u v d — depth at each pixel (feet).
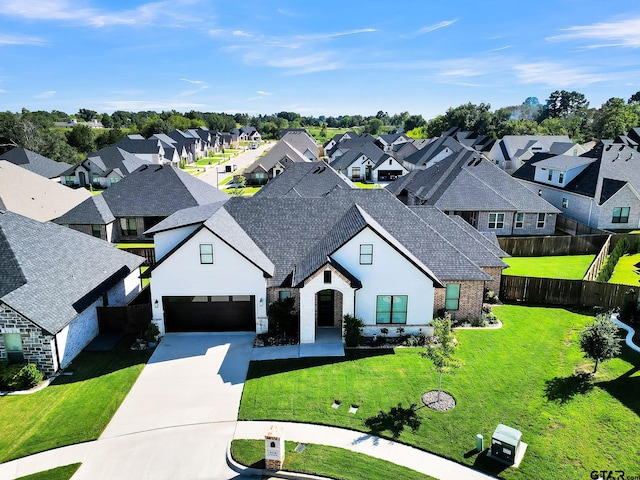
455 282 86.58
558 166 173.99
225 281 82.99
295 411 61.31
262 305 83.92
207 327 87.15
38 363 70.79
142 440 56.49
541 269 123.13
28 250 79.97
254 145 554.87
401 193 211.41
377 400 63.36
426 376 69.51
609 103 449.06
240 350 79.25
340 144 407.23
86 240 98.27
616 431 55.01
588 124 476.54
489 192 155.94
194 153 414.00
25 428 58.70
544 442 53.88
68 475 50.65
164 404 63.72
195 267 82.28
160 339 83.61
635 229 151.33
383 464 51.19
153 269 81.76
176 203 154.51
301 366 73.26
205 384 68.59
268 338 82.07
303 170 176.55
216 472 51.29
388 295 82.69
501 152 306.76
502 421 58.08
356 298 82.48
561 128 440.04
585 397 62.13
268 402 63.57
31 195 147.23
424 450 53.36
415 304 83.05
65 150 359.46
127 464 52.49
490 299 99.60
